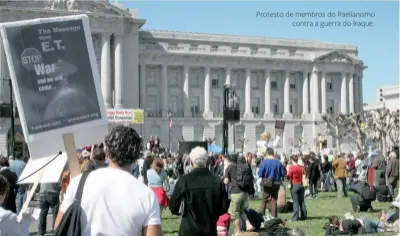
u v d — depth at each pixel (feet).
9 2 289.12
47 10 291.99
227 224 47.29
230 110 122.72
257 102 389.80
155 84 361.10
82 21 21.62
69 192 17.85
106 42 313.73
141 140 19.17
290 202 85.46
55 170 37.14
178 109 366.02
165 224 72.90
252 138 377.09
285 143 384.88
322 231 64.44
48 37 21.09
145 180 83.61
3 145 270.67
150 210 17.42
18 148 269.85
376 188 99.81
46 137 20.93
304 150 387.14
